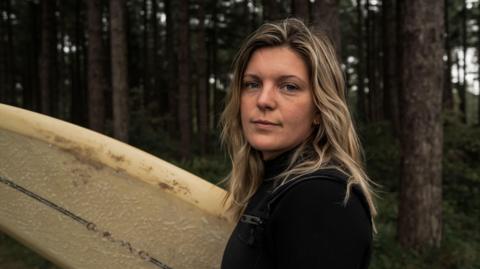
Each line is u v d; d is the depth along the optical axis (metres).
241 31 19.97
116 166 1.28
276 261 0.76
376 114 18.59
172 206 1.24
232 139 1.05
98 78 8.10
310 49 0.85
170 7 16.64
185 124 10.75
